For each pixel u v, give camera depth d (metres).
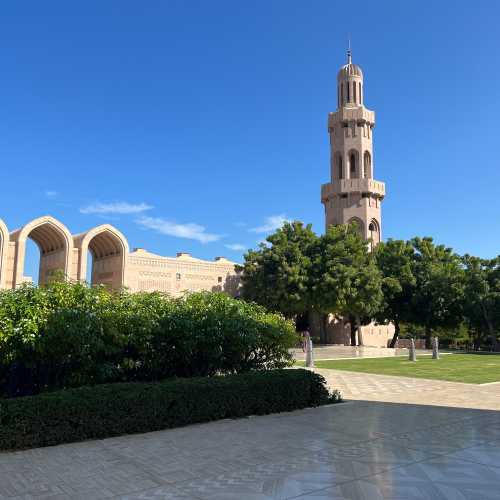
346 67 64.25
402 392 16.06
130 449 8.70
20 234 42.84
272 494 6.45
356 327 54.44
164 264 51.81
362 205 59.16
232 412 11.45
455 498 6.31
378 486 6.74
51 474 7.32
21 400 8.84
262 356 15.26
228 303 15.00
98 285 13.09
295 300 45.25
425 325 53.75
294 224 51.12
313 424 10.82
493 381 19.16
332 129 62.94
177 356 13.12
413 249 54.44
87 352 11.19
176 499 6.30
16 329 10.31
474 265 49.94
